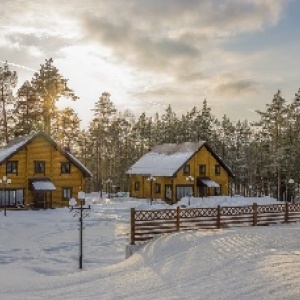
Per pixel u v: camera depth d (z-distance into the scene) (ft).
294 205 95.96
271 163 227.20
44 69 219.20
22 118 220.43
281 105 226.17
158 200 187.62
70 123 228.84
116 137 283.79
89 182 315.78
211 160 195.62
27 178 156.87
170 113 314.35
